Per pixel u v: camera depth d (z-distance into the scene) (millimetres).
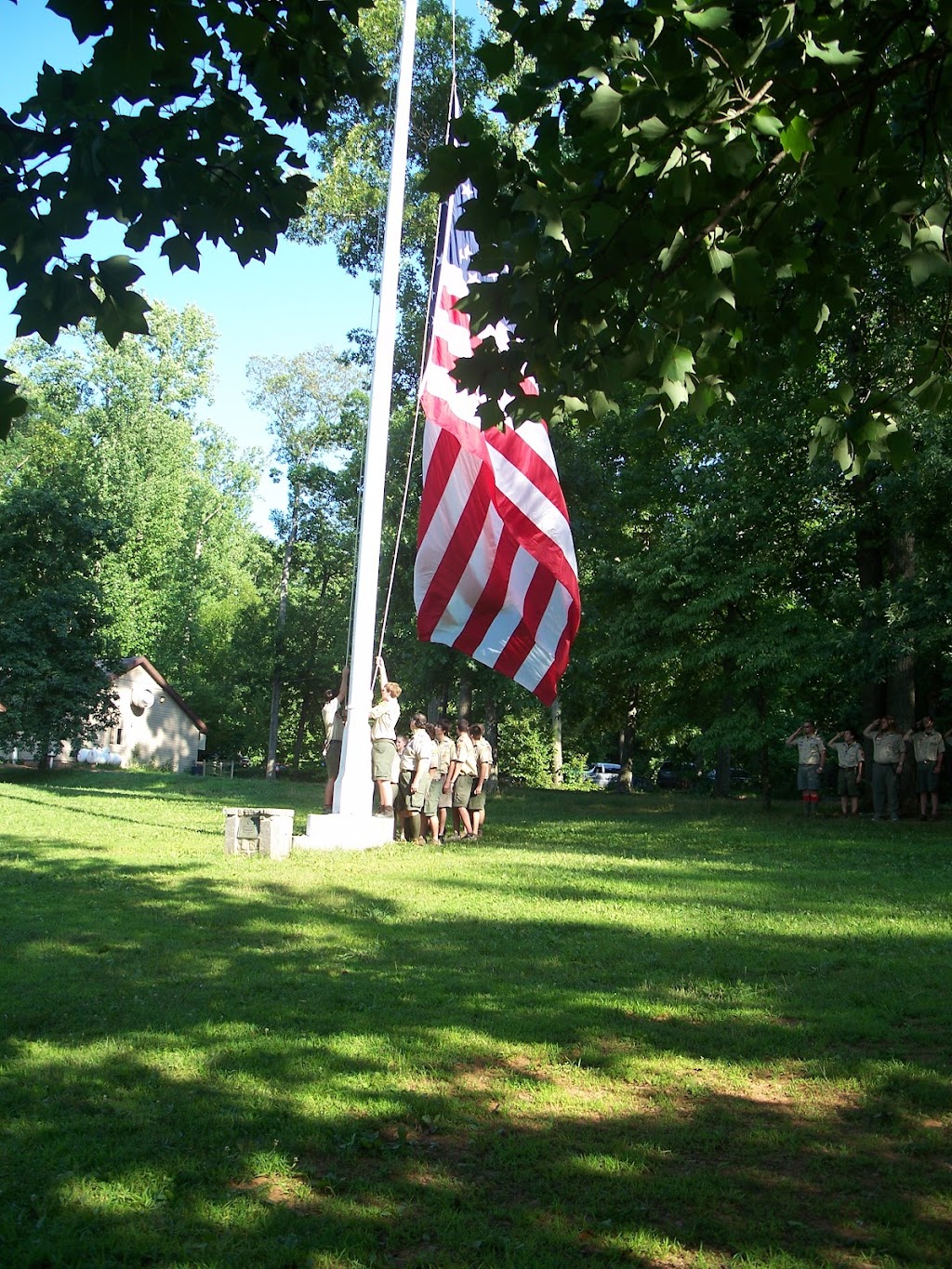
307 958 8961
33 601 38062
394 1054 6559
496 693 35719
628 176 4695
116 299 5059
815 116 5090
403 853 15812
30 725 37688
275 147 5480
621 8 4770
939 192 5633
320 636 56438
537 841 18781
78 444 56125
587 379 5332
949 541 22844
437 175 4844
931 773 24531
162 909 11016
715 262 4750
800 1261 4242
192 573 66625
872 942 9914
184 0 4324
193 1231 4414
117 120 5020
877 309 21219
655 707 36656
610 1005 7641
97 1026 7051
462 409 16141
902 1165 5160
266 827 14930
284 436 55531
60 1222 4477
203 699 67688
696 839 19844
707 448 29766
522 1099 5918
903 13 5062
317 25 5613
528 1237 4398
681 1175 5023
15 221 4941
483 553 16203
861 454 5828
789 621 27406
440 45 32000
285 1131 5418
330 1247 4297
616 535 35250
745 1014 7484
